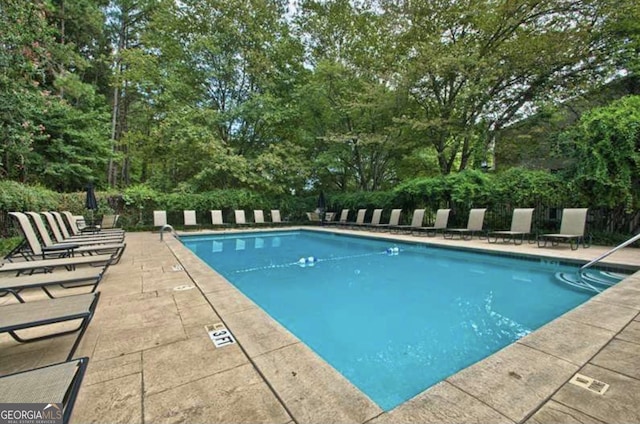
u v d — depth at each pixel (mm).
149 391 1448
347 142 14125
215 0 13547
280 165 14273
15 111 6883
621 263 4258
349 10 13422
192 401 1373
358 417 1248
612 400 1321
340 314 3367
